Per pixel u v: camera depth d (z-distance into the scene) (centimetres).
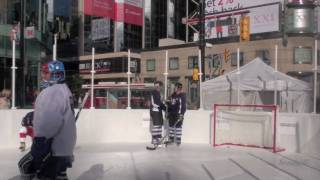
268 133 1395
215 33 6712
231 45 6150
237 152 1305
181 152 1295
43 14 3909
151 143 1412
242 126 1449
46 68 600
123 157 1191
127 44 8606
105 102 2939
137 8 4188
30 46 3381
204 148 1388
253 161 1142
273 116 1381
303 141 1310
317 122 1281
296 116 1330
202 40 2347
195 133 1551
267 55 5916
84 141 1499
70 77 5938
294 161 1147
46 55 3809
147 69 6869
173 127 1457
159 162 1116
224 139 1484
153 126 1366
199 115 1550
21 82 2298
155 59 6819
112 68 6819
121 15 4009
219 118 1498
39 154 567
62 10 4291
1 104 1454
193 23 7019
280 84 1883
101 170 998
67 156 588
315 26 5841
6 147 1334
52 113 563
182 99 1446
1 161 1098
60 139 579
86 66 7238
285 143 1351
